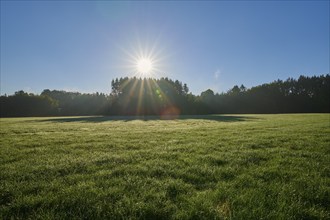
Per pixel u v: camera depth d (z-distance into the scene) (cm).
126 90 11050
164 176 641
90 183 571
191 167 719
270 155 903
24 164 784
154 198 482
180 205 454
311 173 652
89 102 13012
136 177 621
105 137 1606
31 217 412
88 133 1948
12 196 503
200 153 969
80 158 865
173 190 535
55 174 665
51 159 862
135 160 834
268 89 12088
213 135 1648
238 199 471
